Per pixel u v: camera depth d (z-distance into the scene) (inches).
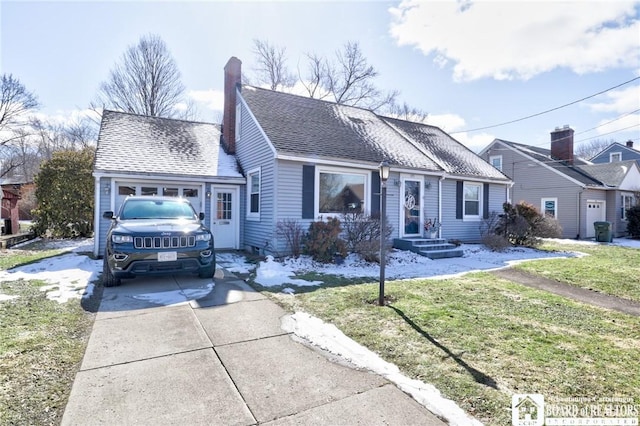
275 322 175.6
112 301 208.1
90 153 591.8
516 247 522.6
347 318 182.1
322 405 103.1
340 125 505.0
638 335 163.8
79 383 114.2
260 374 122.0
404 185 472.4
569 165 885.8
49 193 559.8
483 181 568.7
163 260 236.7
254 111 440.5
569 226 792.9
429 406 102.0
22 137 1072.2
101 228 373.7
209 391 110.7
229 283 258.5
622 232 853.2
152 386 113.3
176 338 153.7
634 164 892.0
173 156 450.0
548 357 136.9
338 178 417.1
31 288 234.5
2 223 660.7
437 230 502.3
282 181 378.0
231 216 458.0
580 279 297.7
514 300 223.1
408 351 141.0
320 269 323.9
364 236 390.6
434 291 243.4
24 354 134.0
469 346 146.6
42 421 94.4
